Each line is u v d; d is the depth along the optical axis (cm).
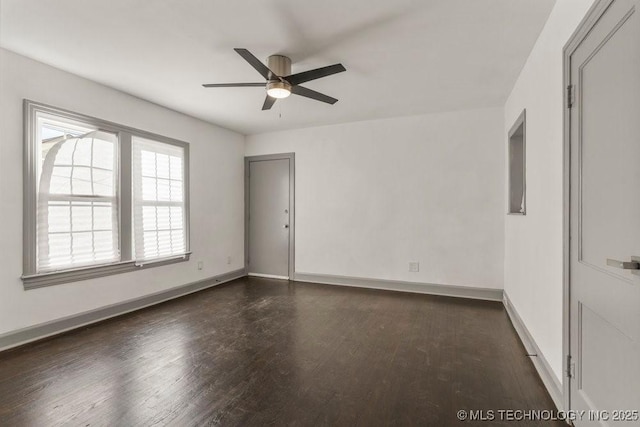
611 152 131
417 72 300
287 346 267
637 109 115
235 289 456
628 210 120
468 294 412
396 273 449
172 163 414
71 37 240
